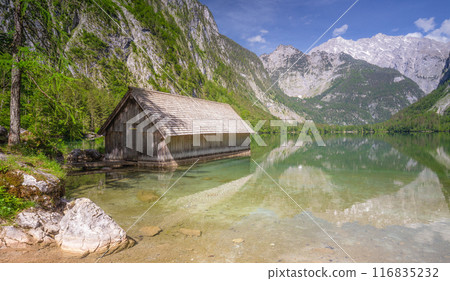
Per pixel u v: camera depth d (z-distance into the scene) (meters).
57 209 6.77
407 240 5.77
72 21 130.38
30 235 5.20
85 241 4.95
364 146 41.59
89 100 54.12
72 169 15.20
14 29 10.34
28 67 10.07
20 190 6.27
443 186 11.69
